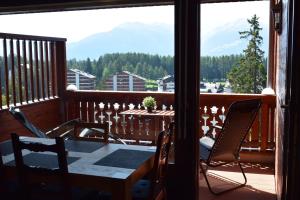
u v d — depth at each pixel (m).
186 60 3.32
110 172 2.51
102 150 3.11
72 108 6.39
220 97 5.40
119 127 6.03
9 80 5.41
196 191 3.49
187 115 3.39
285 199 2.76
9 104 5.40
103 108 6.16
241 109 3.93
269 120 5.21
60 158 2.42
